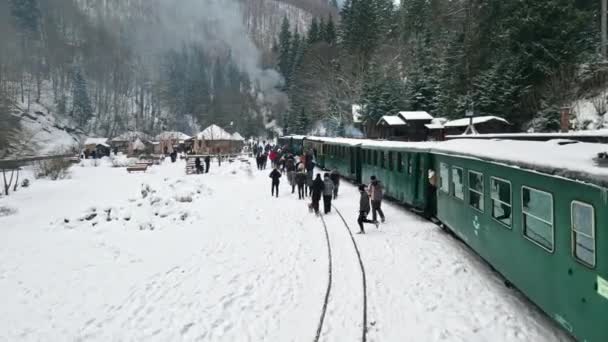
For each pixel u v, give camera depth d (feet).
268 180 104.99
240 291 32.04
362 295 29.86
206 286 33.63
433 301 28.84
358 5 295.48
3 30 438.81
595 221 18.34
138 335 26.03
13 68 369.30
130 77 483.10
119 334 26.40
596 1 146.10
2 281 38.83
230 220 58.80
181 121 421.18
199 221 60.03
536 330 24.59
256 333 25.32
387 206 64.64
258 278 34.71
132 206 70.79
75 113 376.89
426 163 52.42
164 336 25.63
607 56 121.80
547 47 130.31
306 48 349.00
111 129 375.66
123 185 108.27
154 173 138.10
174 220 61.46
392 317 26.58
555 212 22.02
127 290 34.47
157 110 434.30
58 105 375.25
